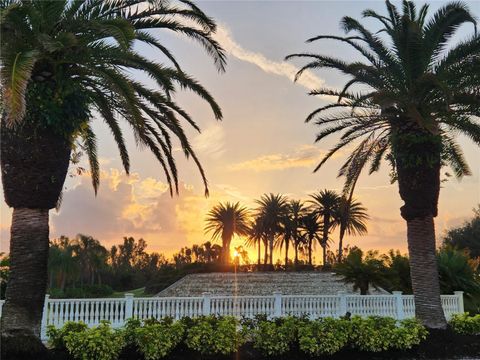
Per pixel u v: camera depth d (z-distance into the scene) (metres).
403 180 16.22
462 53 15.44
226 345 12.98
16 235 11.55
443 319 15.84
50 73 11.78
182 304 15.58
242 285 60.00
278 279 61.47
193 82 13.77
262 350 13.44
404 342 14.34
